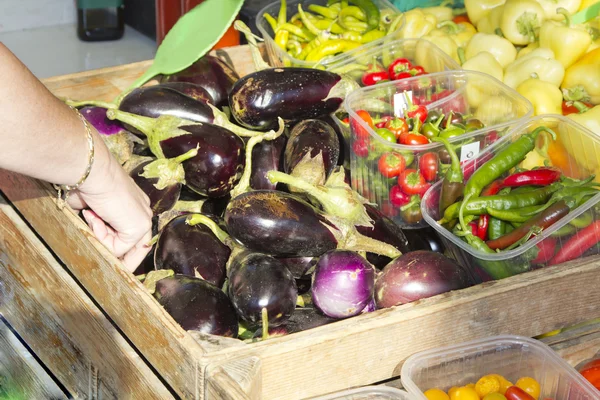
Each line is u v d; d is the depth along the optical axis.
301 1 2.12
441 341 1.08
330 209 1.19
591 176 1.33
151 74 1.60
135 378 1.10
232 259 1.15
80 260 1.19
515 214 1.26
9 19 3.37
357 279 1.09
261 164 1.34
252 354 0.94
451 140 1.33
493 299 1.09
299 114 1.39
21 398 1.47
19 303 1.43
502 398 1.03
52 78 1.65
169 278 1.12
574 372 1.06
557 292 1.15
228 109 1.59
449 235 1.24
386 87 1.52
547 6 1.88
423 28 1.99
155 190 1.24
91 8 3.26
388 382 1.10
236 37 2.33
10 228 1.39
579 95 1.71
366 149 1.37
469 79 1.57
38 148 0.99
